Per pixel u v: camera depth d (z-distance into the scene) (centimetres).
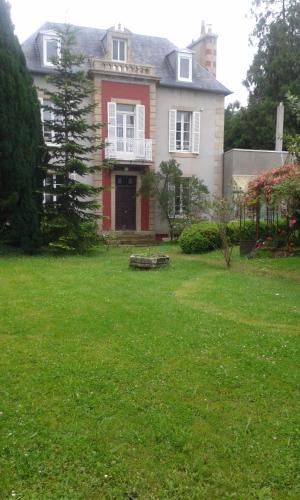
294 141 926
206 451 274
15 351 424
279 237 1184
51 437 284
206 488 244
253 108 2817
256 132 2786
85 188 1245
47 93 1251
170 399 334
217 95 2120
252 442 283
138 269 943
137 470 256
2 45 1161
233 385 360
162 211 1961
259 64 2908
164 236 2044
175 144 2066
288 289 739
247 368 394
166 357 414
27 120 1188
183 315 552
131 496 237
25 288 705
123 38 1955
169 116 2042
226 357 418
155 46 2220
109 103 1905
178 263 1053
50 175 1288
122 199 2012
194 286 752
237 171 2041
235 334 483
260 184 1133
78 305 593
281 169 1088
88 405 323
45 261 1045
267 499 237
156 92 2011
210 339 466
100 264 1013
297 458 270
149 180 1873
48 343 447
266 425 303
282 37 2752
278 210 1145
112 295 658
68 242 1239
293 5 2842
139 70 1927
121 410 317
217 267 1003
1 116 1130
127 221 2023
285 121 2628
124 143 1938
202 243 1291
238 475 254
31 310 566
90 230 1293
